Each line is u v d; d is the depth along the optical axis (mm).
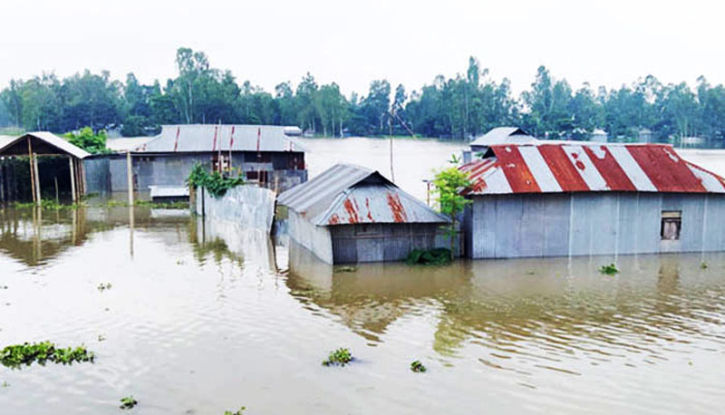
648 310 17656
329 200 23469
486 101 116250
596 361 14039
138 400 12156
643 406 11969
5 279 20641
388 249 23172
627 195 24172
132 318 16781
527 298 18750
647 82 139500
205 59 108125
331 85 118062
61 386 12758
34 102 100312
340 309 17656
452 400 12156
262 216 29547
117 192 45438
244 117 104438
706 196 24641
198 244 26641
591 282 20516
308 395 12344
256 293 19156
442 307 17859
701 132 115875
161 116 99062
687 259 23781
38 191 37844
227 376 13211
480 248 23516
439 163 64312
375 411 11711
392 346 14906
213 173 34781
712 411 11781
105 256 24203
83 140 53562
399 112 131125
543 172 24109
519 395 12367
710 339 15422
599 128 115312
